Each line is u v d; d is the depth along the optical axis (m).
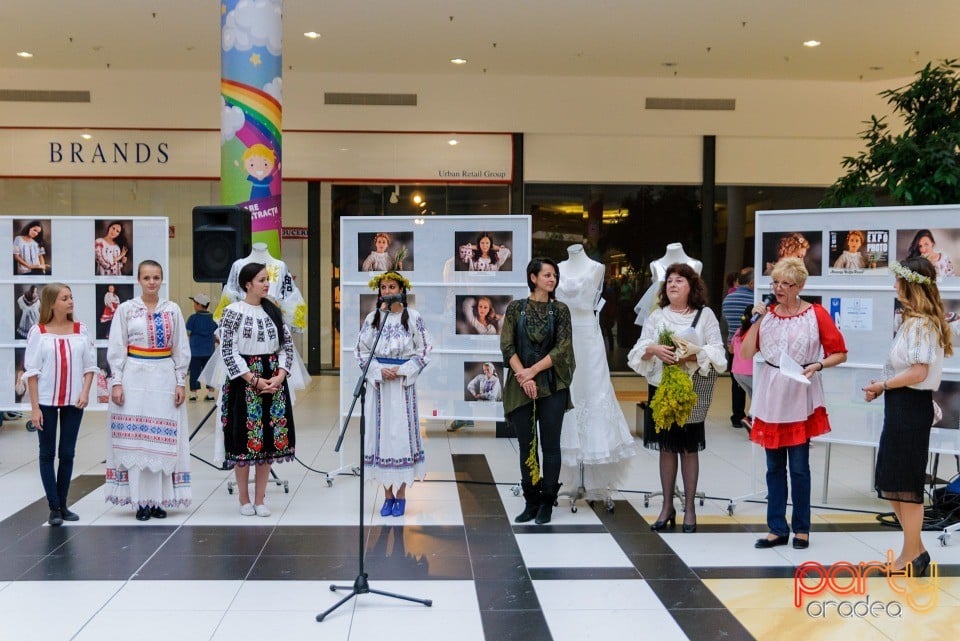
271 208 9.12
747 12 10.23
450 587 4.50
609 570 4.78
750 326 5.74
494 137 13.60
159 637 3.85
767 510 5.46
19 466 7.34
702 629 3.98
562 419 5.66
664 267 6.53
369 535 5.41
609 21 10.62
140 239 7.16
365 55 12.31
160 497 5.64
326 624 4.01
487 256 6.98
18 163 13.26
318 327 14.05
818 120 13.84
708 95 13.74
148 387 5.57
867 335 5.99
